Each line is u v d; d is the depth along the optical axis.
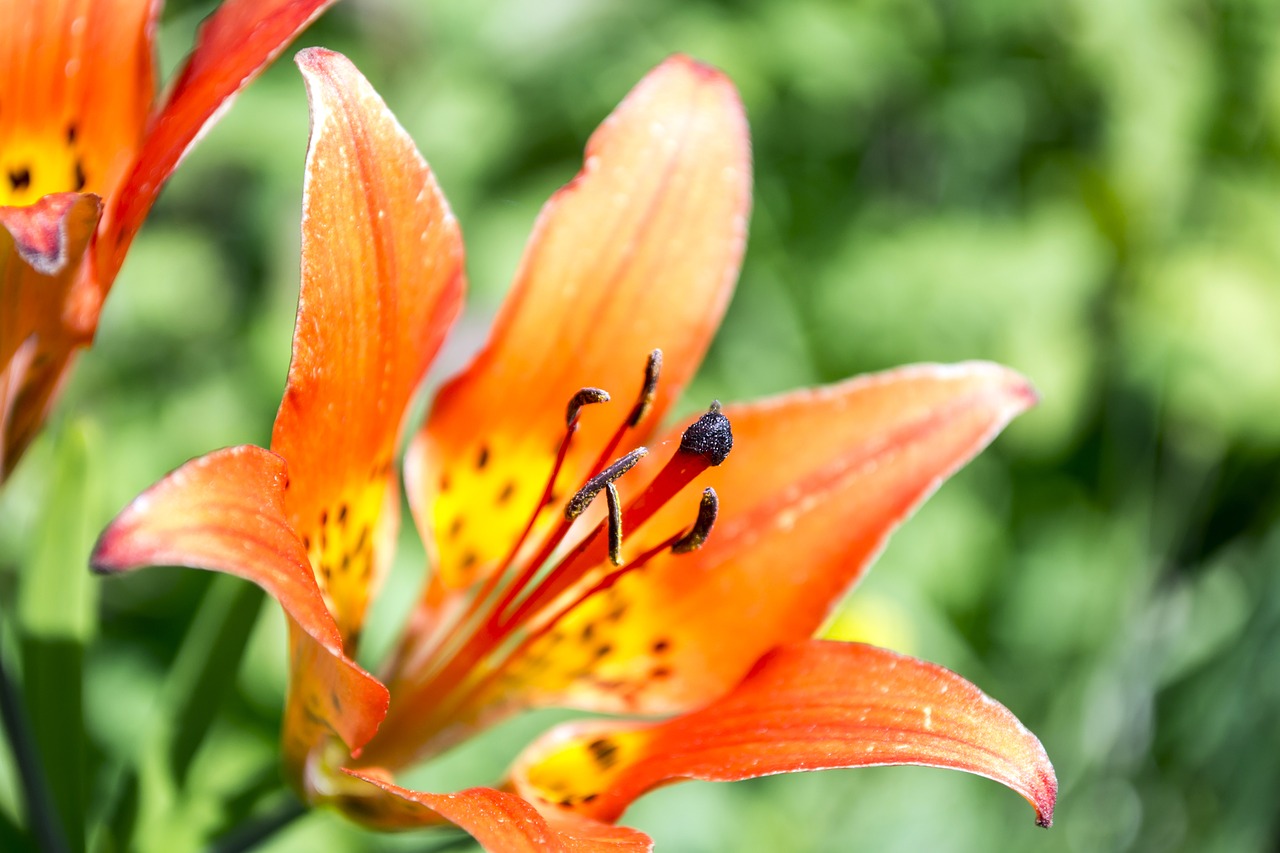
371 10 0.45
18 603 0.26
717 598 0.24
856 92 0.47
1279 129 0.48
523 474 0.24
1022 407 0.24
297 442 0.21
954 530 0.46
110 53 0.22
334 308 0.21
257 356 0.43
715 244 0.24
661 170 0.24
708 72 0.24
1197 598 0.44
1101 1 0.47
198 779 0.27
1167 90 0.47
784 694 0.23
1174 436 0.48
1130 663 0.41
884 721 0.22
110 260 0.22
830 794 0.39
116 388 0.43
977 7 0.49
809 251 0.49
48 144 0.23
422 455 0.24
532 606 0.24
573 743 0.24
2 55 0.22
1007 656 0.46
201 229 0.48
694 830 0.38
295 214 0.45
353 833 0.34
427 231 0.22
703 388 0.46
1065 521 0.48
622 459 0.22
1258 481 0.49
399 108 0.44
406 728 0.25
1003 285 0.47
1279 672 0.39
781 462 0.24
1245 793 0.40
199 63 0.22
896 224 0.49
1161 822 0.40
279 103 0.43
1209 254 0.48
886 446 0.24
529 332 0.24
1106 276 0.49
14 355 0.22
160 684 0.38
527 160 0.47
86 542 0.26
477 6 0.45
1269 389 0.47
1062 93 0.50
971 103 0.50
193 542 0.19
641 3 0.46
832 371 0.47
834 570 0.24
